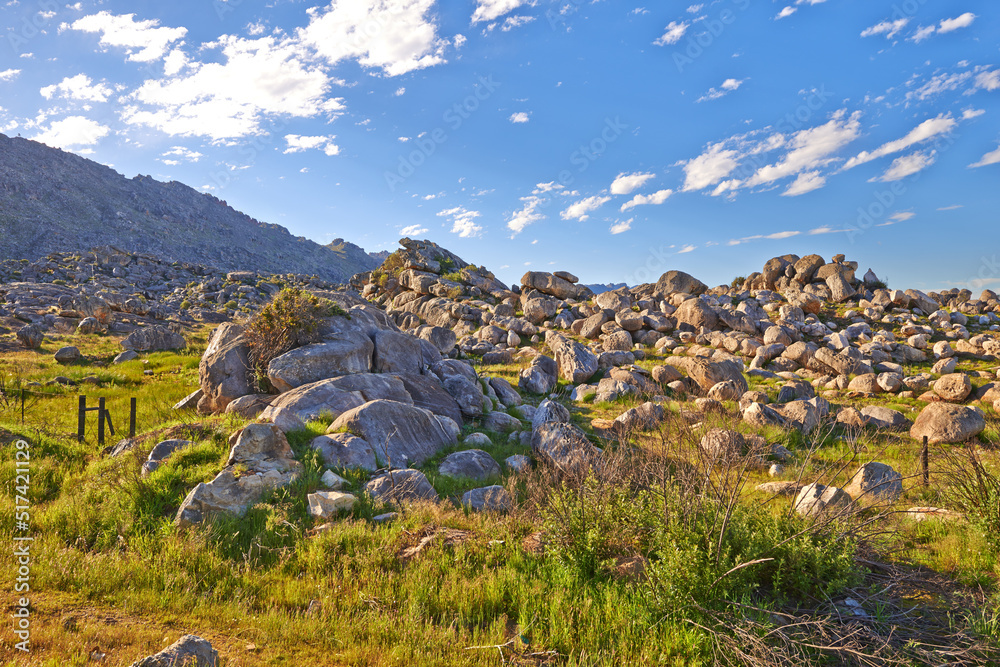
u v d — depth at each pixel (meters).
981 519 7.09
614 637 5.19
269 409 11.98
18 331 33.69
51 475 9.51
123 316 51.28
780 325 33.84
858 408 19.53
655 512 6.39
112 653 4.69
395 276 60.22
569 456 10.62
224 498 7.78
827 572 5.67
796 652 4.54
